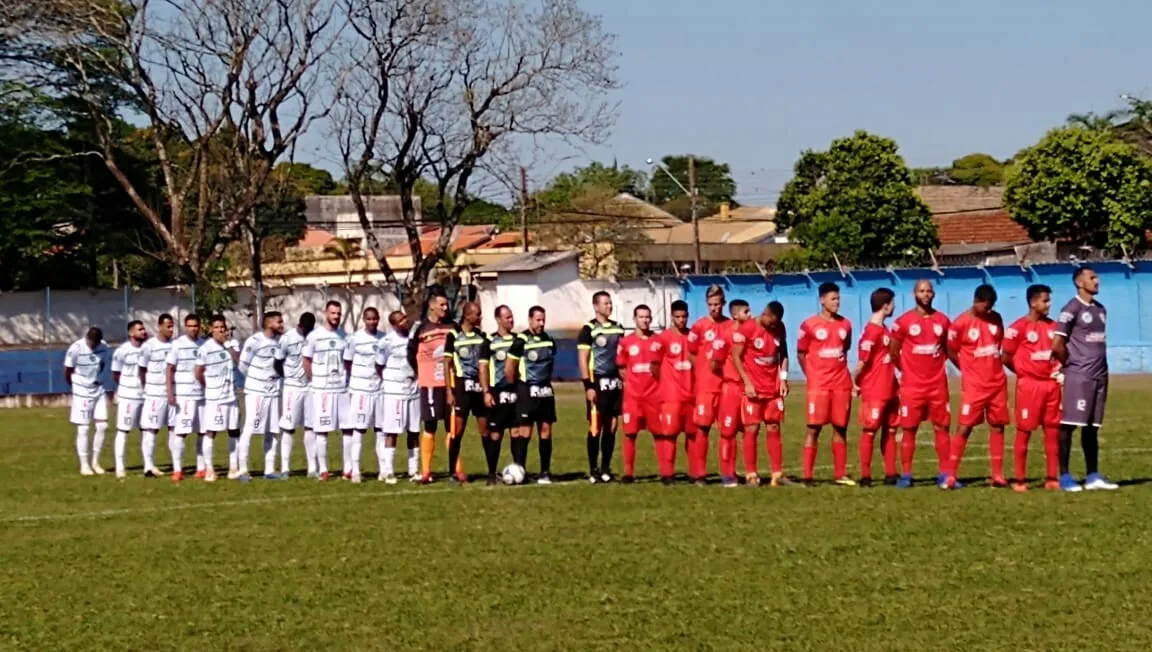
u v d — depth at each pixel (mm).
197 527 14609
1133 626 9180
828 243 58938
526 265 49688
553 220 71812
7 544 13773
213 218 55281
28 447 26156
